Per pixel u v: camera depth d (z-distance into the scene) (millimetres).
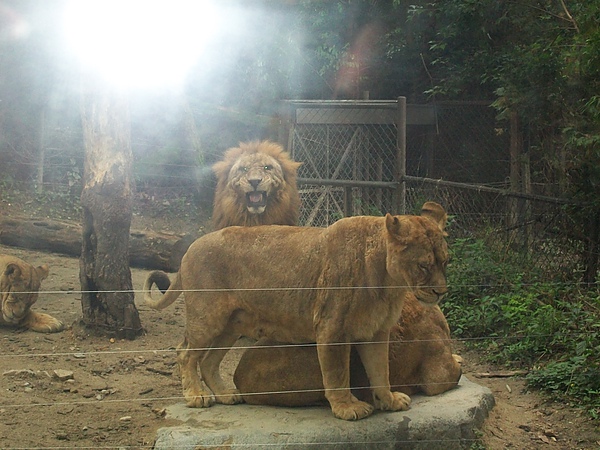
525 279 9133
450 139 14453
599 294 8250
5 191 14961
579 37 8977
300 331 5508
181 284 6160
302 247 5465
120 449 5172
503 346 7949
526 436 5812
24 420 5684
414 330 5836
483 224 10914
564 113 10289
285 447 5020
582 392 6520
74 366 7137
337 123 11609
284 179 8305
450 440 5352
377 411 5398
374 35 17250
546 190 11125
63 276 10703
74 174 15906
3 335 8211
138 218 15258
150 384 6707
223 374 6875
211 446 5008
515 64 11250
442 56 15891
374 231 5223
